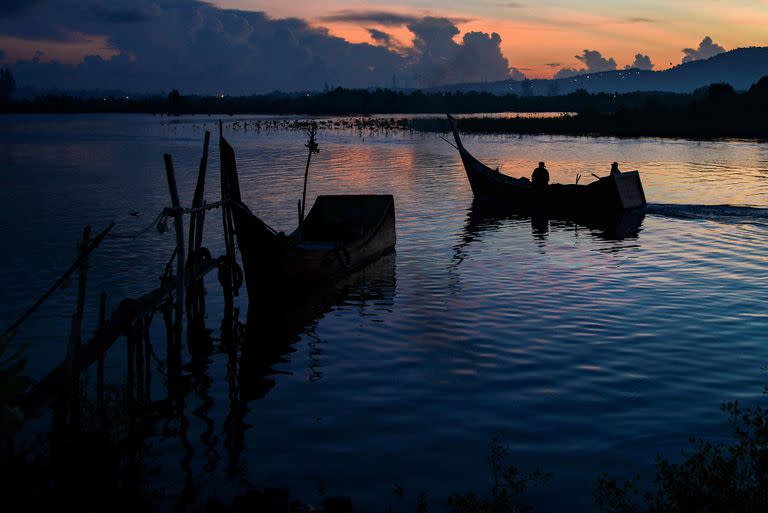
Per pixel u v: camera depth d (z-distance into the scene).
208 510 6.38
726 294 14.18
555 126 80.88
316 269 15.70
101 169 41.50
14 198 28.94
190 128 96.12
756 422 6.30
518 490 6.82
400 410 8.93
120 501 6.73
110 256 17.98
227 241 13.94
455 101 163.75
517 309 13.43
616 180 25.25
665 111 82.56
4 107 189.12
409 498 6.77
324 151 55.09
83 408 8.90
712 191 30.42
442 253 19.09
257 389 9.85
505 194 28.33
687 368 10.16
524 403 9.04
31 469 6.91
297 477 7.25
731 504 5.67
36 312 13.20
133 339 9.22
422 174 38.47
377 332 12.32
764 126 72.25
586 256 18.28
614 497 6.61
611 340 11.49
